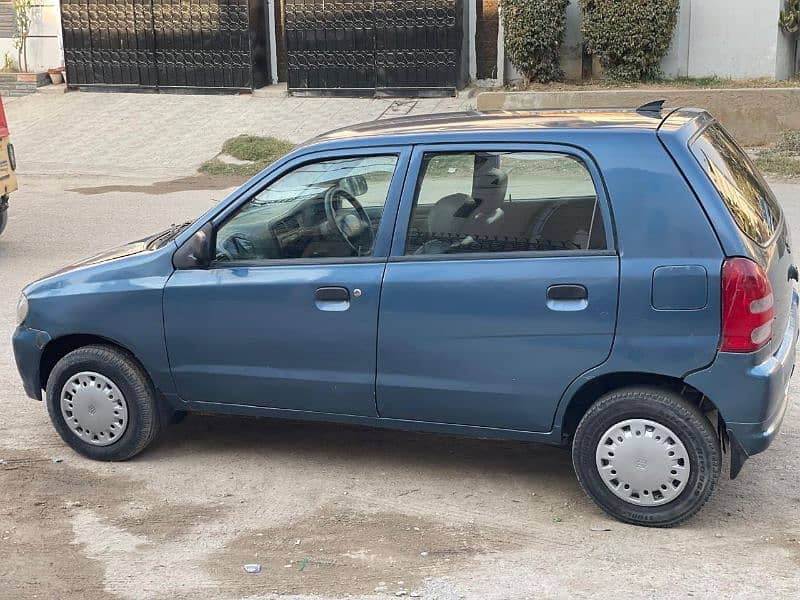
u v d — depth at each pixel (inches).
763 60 669.9
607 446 172.2
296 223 189.2
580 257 169.5
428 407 183.3
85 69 788.0
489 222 176.4
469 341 176.4
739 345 161.3
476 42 732.0
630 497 172.9
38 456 211.6
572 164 171.3
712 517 177.3
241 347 191.8
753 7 662.5
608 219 167.9
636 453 170.4
